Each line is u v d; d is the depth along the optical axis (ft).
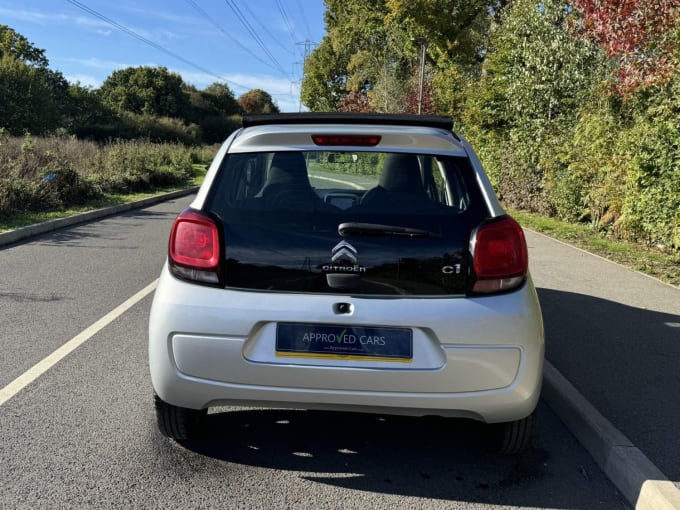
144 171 68.08
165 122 222.07
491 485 9.84
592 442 11.00
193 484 9.41
